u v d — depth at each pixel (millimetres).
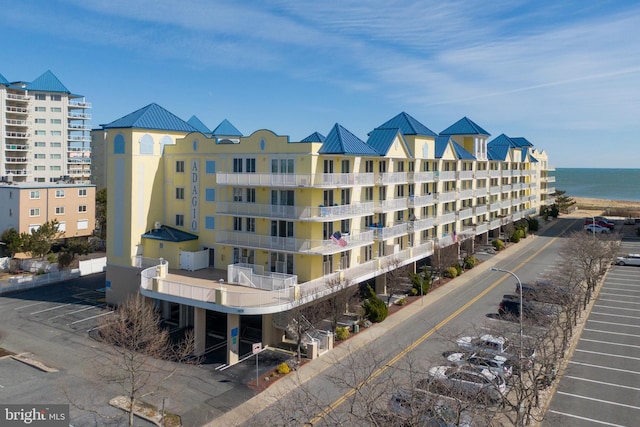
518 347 27031
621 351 35844
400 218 54969
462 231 67875
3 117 93062
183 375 32406
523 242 82625
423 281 51688
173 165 49438
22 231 68500
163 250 47281
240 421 26531
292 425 23547
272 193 43406
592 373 32062
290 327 35625
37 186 70375
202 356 35781
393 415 19500
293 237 42281
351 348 36531
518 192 94938
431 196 58469
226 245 45188
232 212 44375
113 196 48531
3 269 62969
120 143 47875
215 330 41438
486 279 57688
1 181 78875
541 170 110562
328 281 39000
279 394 29438
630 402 28219
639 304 47750
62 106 101250
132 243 47344
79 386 30641
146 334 31703
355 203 45875
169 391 30047
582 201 181625
